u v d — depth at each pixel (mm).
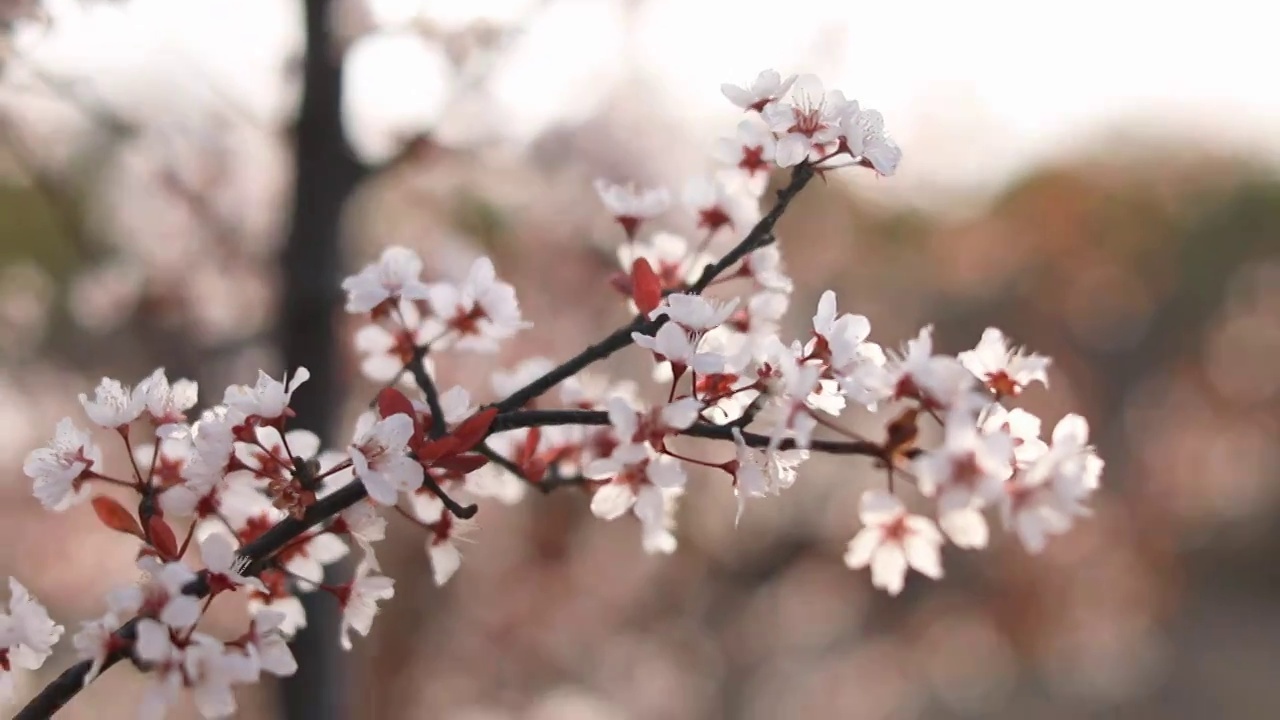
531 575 2439
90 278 1514
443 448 812
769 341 822
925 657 3145
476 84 1166
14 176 1545
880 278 3502
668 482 817
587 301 2076
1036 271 3914
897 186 3334
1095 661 3129
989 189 4004
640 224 899
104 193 1556
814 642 3180
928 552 822
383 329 893
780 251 908
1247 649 4922
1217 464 4414
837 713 3168
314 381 1131
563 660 2613
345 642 831
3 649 814
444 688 2426
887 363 810
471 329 880
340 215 1147
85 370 2008
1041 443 814
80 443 831
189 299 1509
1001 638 2980
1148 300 4664
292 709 1109
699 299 815
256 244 1512
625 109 1955
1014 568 2961
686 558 2760
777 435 792
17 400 1992
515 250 2000
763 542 2924
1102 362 4500
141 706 778
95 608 2121
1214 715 4277
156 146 1472
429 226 1717
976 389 822
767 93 838
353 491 815
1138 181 5113
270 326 1289
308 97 1125
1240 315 5016
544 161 1832
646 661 2795
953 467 779
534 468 873
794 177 836
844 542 2893
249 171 1542
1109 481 3932
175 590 784
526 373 911
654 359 848
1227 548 5492
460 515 816
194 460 816
